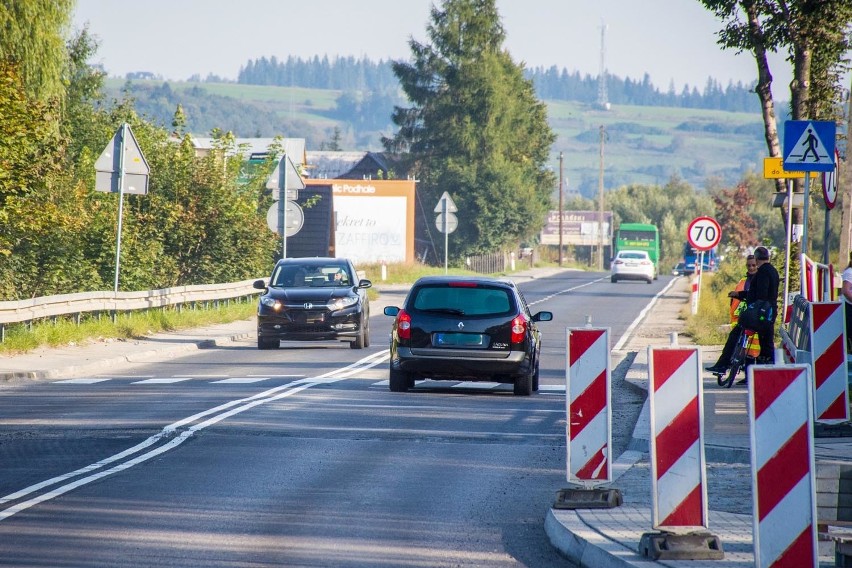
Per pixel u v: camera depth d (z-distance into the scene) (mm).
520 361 60594
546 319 65312
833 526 28656
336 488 35750
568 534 28344
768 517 23125
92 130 146500
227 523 30859
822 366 45156
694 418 26438
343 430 47594
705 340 93062
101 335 91000
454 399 59312
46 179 87438
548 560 27594
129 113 148500
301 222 121312
